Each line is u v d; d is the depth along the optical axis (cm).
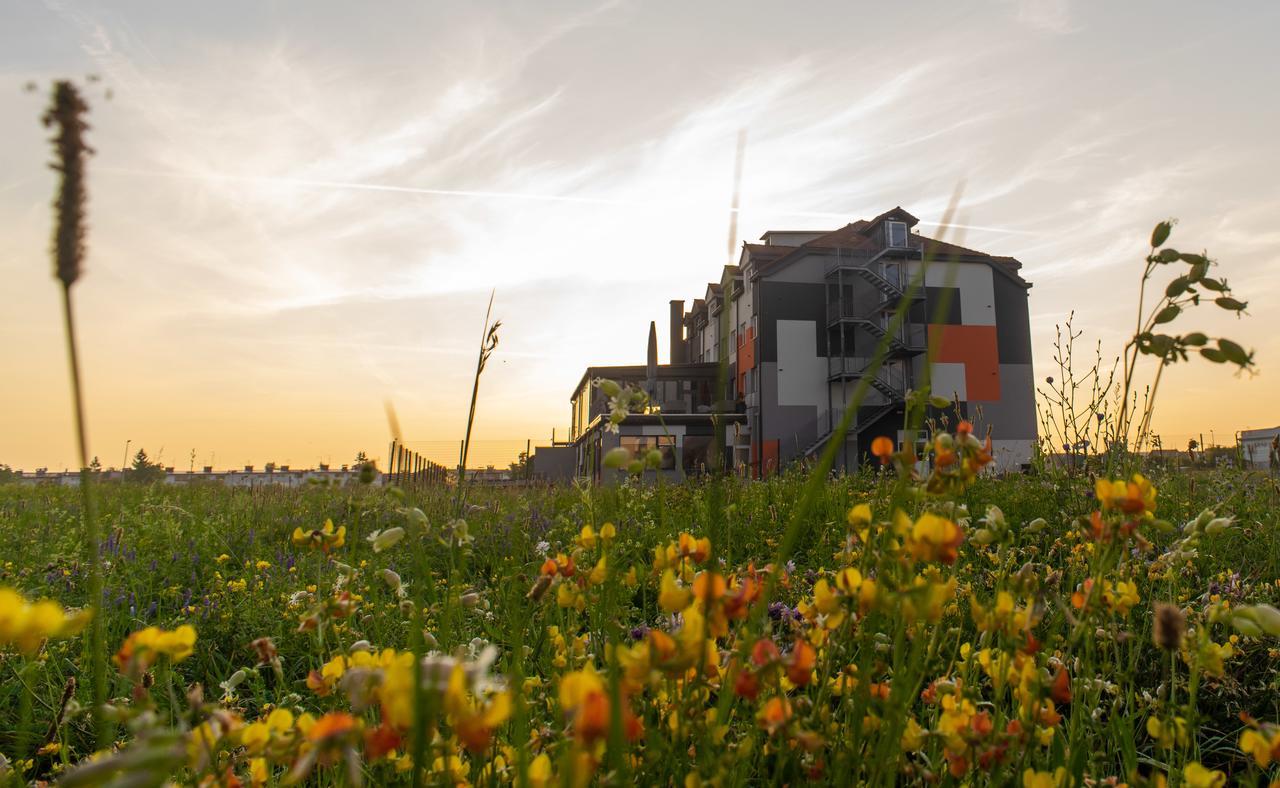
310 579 413
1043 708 123
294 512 841
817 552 365
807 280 3850
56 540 619
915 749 123
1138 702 212
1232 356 127
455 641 194
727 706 104
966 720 121
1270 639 244
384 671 69
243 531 726
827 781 117
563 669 147
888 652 145
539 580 145
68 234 60
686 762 114
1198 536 158
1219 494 552
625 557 230
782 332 3788
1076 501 432
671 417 3750
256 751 92
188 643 94
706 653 99
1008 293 3875
